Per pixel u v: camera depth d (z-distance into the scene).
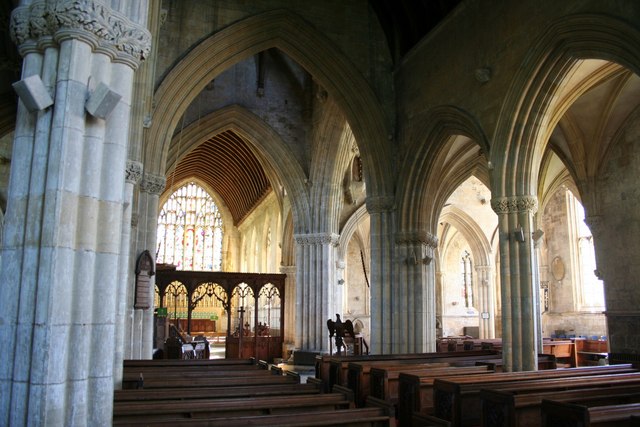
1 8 11.88
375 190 18.28
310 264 24.20
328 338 23.59
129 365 12.67
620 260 16.92
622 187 16.97
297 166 24.69
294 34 18.27
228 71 24.44
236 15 17.78
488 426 7.74
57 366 5.39
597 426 6.11
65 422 5.45
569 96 14.26
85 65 5.99
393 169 18.33
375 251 18.06
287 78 25.36
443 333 32.16
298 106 25.28
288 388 8.81
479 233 30.08
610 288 17.19
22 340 5.40
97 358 5.77
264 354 26.34
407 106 18.03
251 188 36.25
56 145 5.70
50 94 5.85
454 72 15.81
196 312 41.94
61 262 5.54
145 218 16.52
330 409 7.46
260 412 7.14
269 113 24.70
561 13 12.16
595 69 13.77
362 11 19.17
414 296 17.47
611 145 17.36
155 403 6.88
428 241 17.73
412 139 17.58
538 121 13.22
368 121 18.47
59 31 5.91
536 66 12.78
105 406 5.76
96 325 5.82
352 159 27.33
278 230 31.98
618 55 11.09
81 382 5.58
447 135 16.62
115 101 5.90
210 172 40.72
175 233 44.56
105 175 6.08
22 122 5.89
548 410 6.54
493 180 13.81
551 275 29.38
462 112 15.18
